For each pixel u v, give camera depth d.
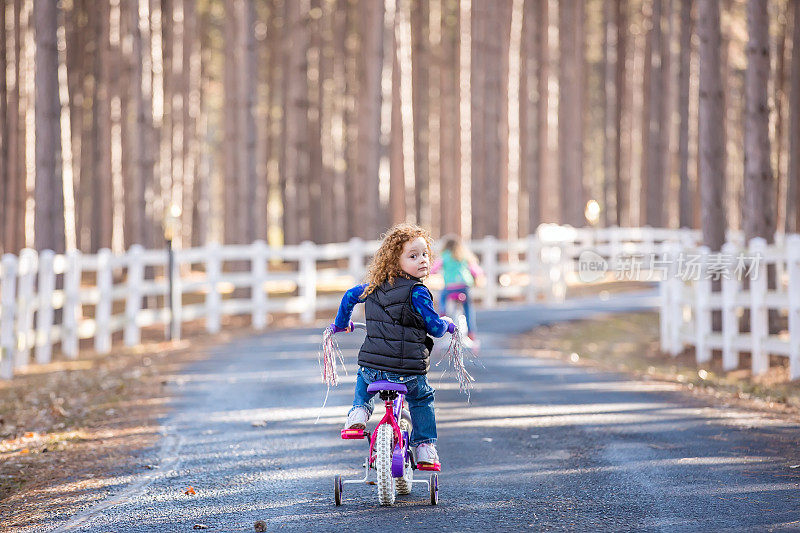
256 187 29.28
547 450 8.73
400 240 6.63
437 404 11.50
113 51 33.56
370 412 6.86
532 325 23.41
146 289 21.88
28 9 29.02
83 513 6.81
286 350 17.83
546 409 11.05
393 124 34.50
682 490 7.11
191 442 9.41
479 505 6.80
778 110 32.47
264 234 33.88
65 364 18.39
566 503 6.81
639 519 6.33
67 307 19.52
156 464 8.43
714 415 10.40
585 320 24.97
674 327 19.19
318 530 6.20
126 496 7.28
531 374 14.34
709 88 19.36
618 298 32.03
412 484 7.53
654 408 10.98
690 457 8.27
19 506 7.08
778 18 34.22
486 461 8.32
